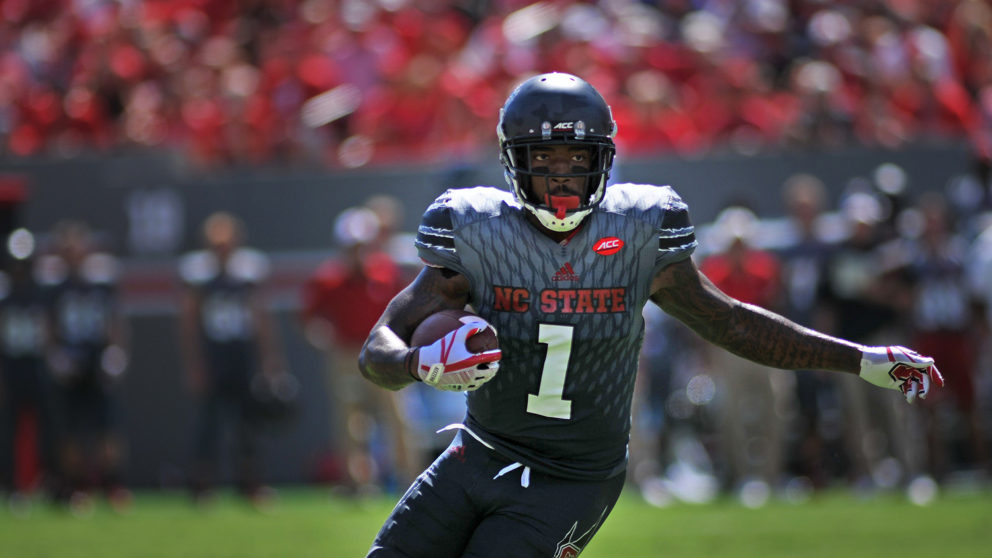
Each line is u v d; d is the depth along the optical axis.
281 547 24.12
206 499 32.72
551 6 48.56
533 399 10.86
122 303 37.03
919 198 36.47
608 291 10.81
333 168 37.44
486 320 10.86
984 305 33.72
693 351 34.94
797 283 32.09
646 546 23.62
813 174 36.09
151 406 36.75
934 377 11.36
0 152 41.16
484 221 10.84
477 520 11.08
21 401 34.34
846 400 32.06
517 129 10.59
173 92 43.72
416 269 34.44
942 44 47.81
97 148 40.62
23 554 23.94
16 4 52.12
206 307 32.72
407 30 47.12
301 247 36.47
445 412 33.47
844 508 28.88
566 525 10.85
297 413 36.03
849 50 46.00
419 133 41.59
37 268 34.12
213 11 49.62
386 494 33.41
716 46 45.94
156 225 37.19
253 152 41.47
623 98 41.03
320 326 32.12
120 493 33.78
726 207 32.69
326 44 46.22
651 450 32.88
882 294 31.73
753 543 23.69
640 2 49.22
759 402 31.91
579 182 10.60
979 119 46.19
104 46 45.47
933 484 32.12
